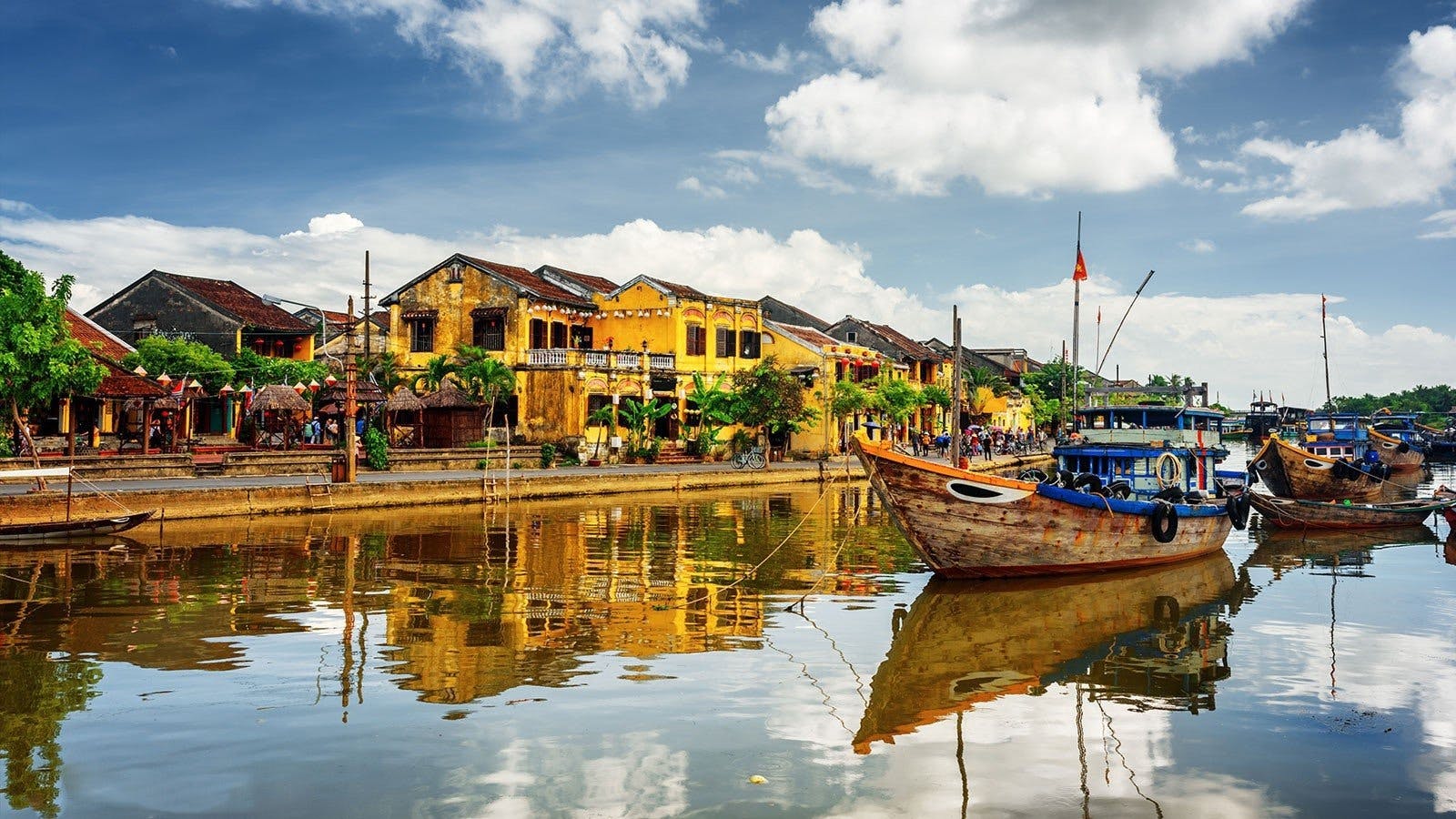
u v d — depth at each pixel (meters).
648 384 48.62
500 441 43.62
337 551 22.36
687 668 12.79
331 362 48.03
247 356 45.72
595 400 47.47
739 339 54.12
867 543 24.73
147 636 14.17
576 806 8.49
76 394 31.64
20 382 28.08
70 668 12.47
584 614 15.93
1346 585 20.22
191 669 12.45
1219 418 27.75
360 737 10.05
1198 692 12.24
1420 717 11.33
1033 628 15.62
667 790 8.87
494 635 14.41
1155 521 21.03
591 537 25.38
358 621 15.27
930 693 11.97
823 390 56.22
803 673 12.67
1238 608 17.59
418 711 10.88
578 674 12.41
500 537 25.11
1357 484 38.12
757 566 21.03
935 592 18.53
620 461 46.94
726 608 16.66
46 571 19.31
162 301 50.75
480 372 44.66
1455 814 8.73
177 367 41.81
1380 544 27.44
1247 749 10.26
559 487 36.53
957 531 18.97
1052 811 8.67
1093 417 27.12
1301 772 9.67
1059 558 20.09
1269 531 30.47
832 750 9.97
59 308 28.72
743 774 9.29
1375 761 9.97
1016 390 84.62
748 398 47.69
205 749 9.70
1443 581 20.88
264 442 41.50
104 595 17.05
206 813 8.31
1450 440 84.69
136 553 21.64
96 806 8.41
